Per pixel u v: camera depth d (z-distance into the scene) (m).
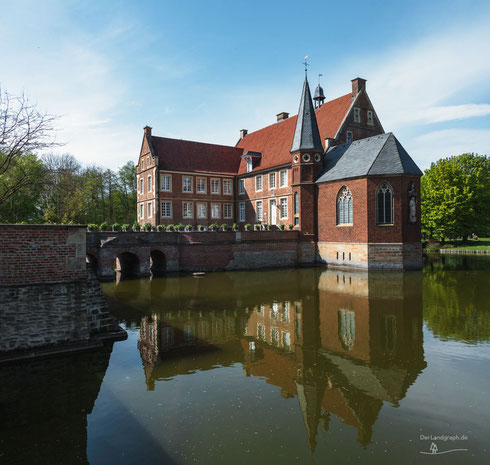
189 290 21.41
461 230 48.16
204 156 45.78
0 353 10.40
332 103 41.31
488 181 50.44
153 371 9.91
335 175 32.25
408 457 6.33
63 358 10.80
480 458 6.29
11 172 19.97
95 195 58.12
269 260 32.59
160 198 41.41
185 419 7.56
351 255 30.83
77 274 11.30
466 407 7.95
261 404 8.15
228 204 46.16
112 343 12.17
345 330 13.34
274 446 6.67
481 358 10.60
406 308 16.34
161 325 14.22
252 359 10.73
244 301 18.22
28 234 10.60
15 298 10.51
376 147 30.39
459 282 22.91
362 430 7.14
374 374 9.64
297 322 14.44
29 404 8.20
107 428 7.26
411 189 29.08
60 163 50.62
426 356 10.80
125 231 27.14
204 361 10.62
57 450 6.60
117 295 20.08
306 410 7.91
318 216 33.97
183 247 29.42
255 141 47.75
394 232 28.80
